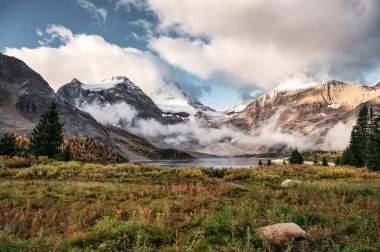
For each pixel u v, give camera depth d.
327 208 15.62
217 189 23.61
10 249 8.79
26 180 29.14
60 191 21.39
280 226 10.76
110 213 14.84
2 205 15.52
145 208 14.62
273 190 24.09
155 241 10.37
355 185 24.20
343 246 10.15
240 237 10.38
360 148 73.38
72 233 11.08
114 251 9.26
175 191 22.56
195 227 12.05
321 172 39.84
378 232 11.05
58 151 60.97
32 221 13.09
